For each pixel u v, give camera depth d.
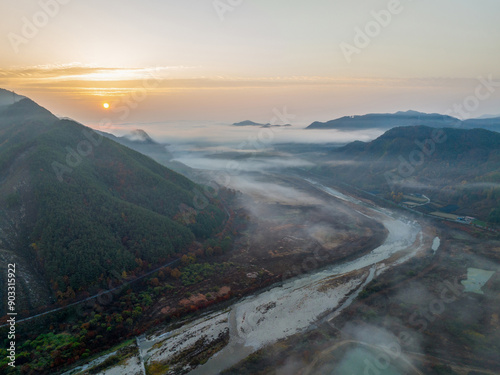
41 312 109.19
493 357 91.62
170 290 129.88
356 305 119.06
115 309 116.50
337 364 90.25
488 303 117.00
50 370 91.62
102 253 128.75
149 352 99.44
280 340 102.56
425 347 96.94
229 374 88.00
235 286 135.00
